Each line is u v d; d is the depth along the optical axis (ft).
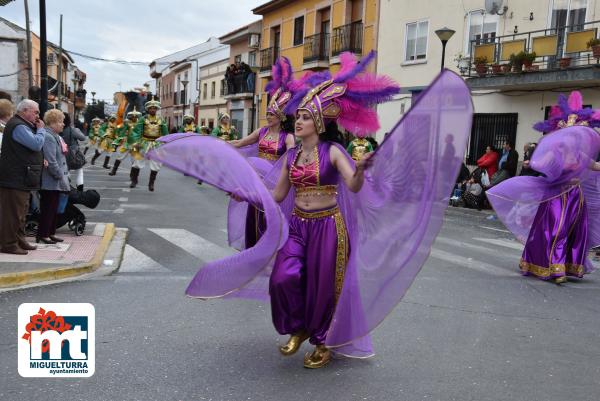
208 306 17.01
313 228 12.37
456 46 60.23
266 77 102.27
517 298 19.56
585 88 49.29
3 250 21.57
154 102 50.11
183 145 11.86
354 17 77.41
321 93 12.32
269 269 13.70
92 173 63.93
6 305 16.20
